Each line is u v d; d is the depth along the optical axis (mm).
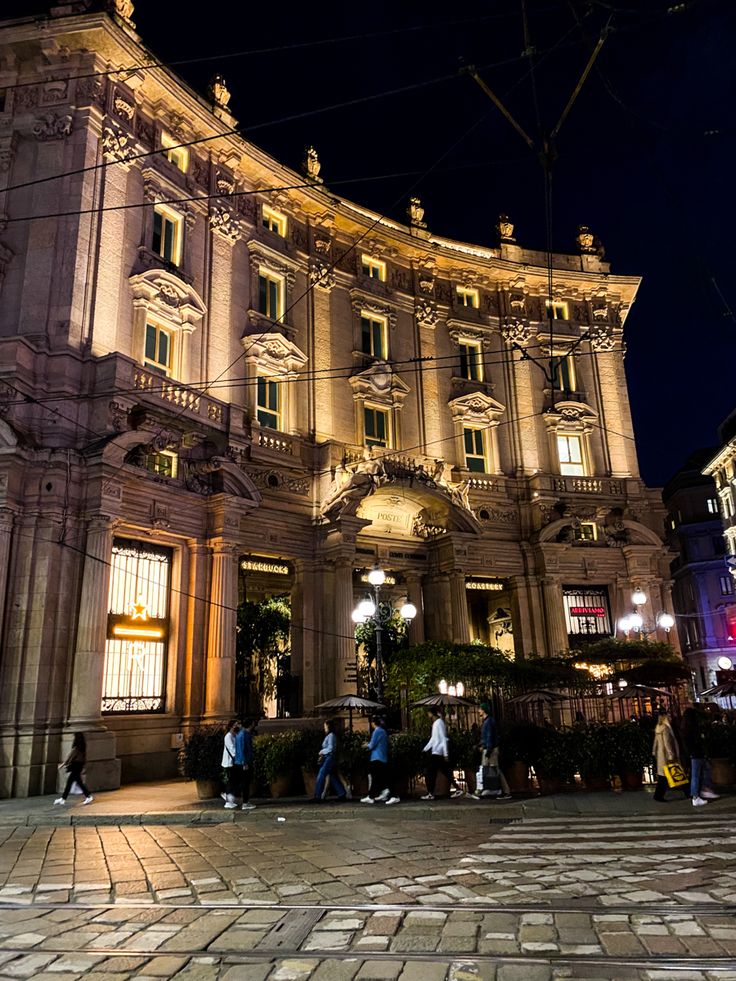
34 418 19469
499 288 33938
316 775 15320
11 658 17984
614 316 35406
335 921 6602
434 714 14914
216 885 8109
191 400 22594
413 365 30672
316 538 25641
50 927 6695
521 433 31953
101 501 19016
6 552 18234
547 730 15266
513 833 11180
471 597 33156
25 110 22141
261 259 26969
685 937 5938
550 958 5566
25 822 13672
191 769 15688
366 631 29438
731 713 22906
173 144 24781
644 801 13602
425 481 27328
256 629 28375
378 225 30484
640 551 31266
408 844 10344
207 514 22438
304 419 26859
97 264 21234
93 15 21250
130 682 20156
